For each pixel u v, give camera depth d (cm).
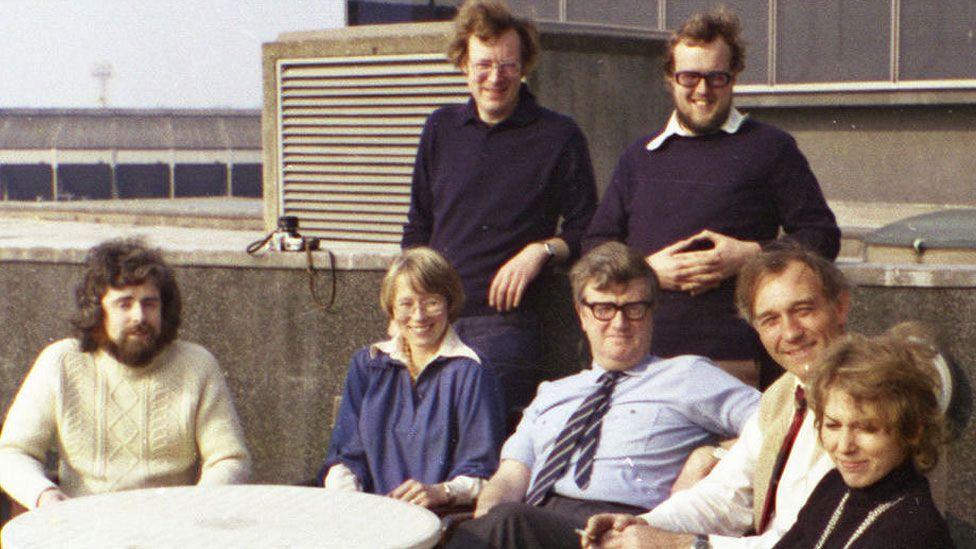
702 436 412
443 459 440
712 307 450
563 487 413
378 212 699
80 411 433
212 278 600
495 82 491
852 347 296
